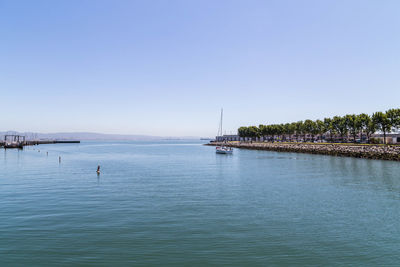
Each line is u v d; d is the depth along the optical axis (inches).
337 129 5472.4
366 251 682.8
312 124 6510.8
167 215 963.3
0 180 1731.1
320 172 2175.2
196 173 2142.0
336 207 1093.8
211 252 665.6
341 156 3784.5
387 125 4099.4
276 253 665.6
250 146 6727.4
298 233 800.3
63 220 892.0
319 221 914.7
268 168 2495.1
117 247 687.1
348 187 1525.6
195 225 858.8
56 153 4970.5
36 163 2945.4
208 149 7475.4
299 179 1813.5
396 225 877.8
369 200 1214.9
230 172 2197.3
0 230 794.8
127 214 970.1
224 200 1198.9
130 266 595.5
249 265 605.3
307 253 667.4
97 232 786.8
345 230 829.8
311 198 1246.9
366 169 2349.9
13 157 3794.3
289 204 1137.4
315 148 4566.9
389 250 689.6
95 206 1077.8
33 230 797.9
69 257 631.8
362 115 4963.1
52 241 719.7
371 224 887.1
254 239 749.9
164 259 627.8
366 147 3715.6
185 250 674.2
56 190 1403.8
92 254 648.4
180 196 1277.1
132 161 3334.2
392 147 3410.4
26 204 1099.3
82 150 6427.2
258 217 951.6
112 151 6117.1
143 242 719.1
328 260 632.4
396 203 1160.2
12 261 611.8
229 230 817.5
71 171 2241.6
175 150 6806.1
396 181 1724.9
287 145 5885.8
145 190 1416.1
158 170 2349.9
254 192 1379.2
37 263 604.1
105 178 1850.4
